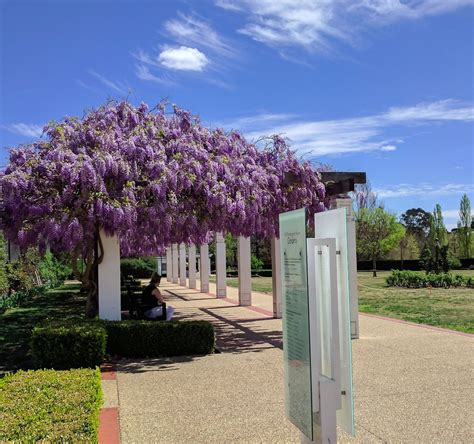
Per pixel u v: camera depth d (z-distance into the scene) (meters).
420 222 84.56
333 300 3.92
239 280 18.72
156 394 6.51
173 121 10.06
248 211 9.85
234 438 4.86
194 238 11.86
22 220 9.21
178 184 9.05
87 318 10.02
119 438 4.90
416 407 5.74
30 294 23.30
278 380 7.13
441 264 32.31
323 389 3.85
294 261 4.05
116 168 8.73
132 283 23.94
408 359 8.42
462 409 5.64
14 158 9.35
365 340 10.41
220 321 14.23
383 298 20.97
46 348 7.89
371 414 5.50
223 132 10.45
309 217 10.98
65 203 8.80
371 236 40.72
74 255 10.73
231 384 6.95
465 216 55.75
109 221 8.86
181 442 4.78
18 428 3.57
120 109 9.73
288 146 10.91
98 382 4.85
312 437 3.72
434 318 14.19
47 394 4.43
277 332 11.97
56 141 9.24
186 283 33.25
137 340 8.93
